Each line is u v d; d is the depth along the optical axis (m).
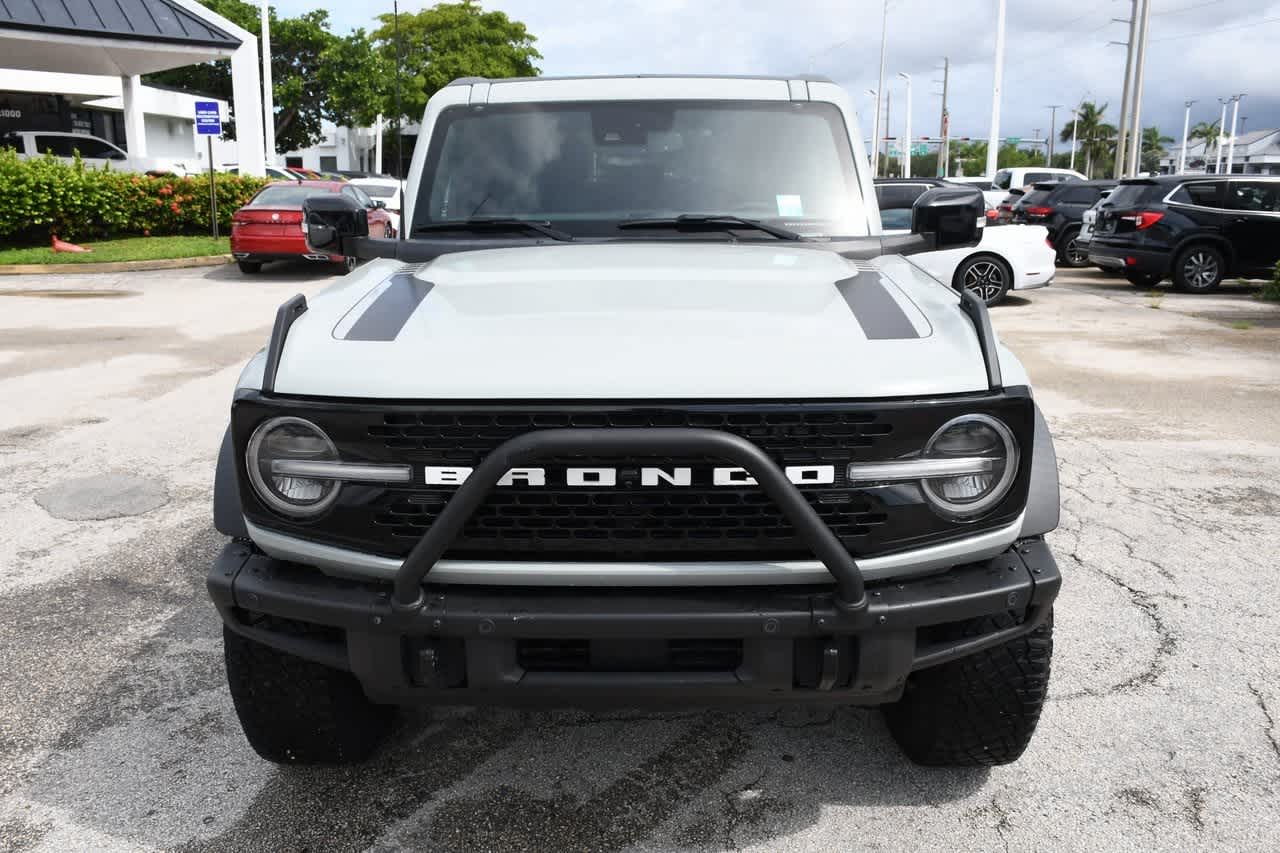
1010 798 2.84
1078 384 8.32
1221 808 2.79
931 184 12.97
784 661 2.25
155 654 3.68
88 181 19.09
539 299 2.60
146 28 21.47
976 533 2.31
